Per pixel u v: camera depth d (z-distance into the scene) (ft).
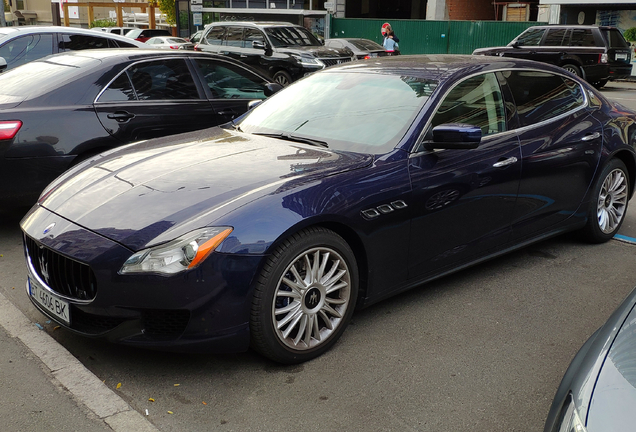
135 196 10.11
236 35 52.65
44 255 10.09
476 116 12.91
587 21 78.18
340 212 10.20
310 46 52.26
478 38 91.35
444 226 12.10
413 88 12.77
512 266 15.06
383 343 11.06
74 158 16.37
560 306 12.82
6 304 12.30
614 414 5.43
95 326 9.62
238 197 9.72
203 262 8.98
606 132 15.80
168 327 9.28
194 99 19.27
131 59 18.20
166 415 8.86
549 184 14.30
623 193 16.80
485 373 10.16
